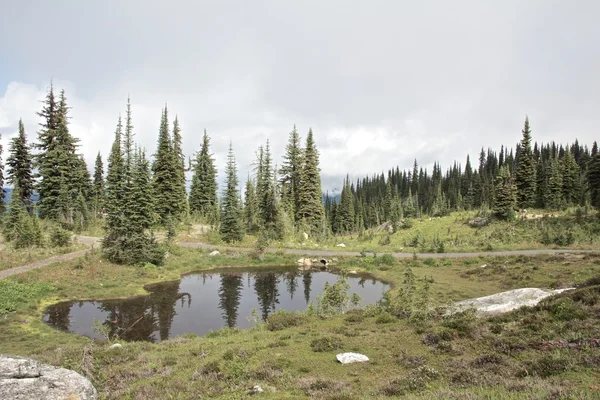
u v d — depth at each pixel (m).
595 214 59.97
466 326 14.27
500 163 146.75
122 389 10.84
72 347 17.08
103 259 37.94
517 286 28.03
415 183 161.25
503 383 8.32
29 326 22.30
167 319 25.70
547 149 135.88
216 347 15.95
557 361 9.15
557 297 15.24
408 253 50.72
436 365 11.22
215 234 57.53
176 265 43.22
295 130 73.56
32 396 7.24
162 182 59.81
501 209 70.00
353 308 23.91
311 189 69.88
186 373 12.35
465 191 126.69
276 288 35.62
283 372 11.64
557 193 75.06
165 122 61.66
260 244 49.72
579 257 34.34
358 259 47.25
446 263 41.44
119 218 39.00
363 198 144.62
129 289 32.91
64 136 52.19
